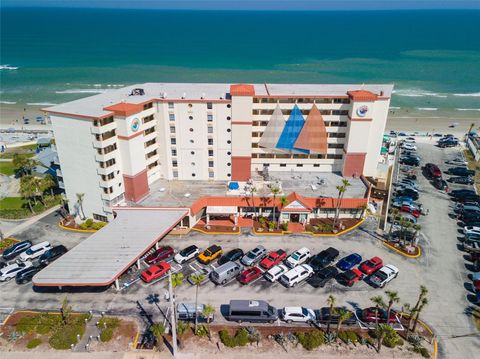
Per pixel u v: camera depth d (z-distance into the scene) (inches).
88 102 2847.0
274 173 3356.3
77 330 1916.8
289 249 2620.6
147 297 2167.8
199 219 2979.8
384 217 3031.5
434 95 7455.7
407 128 5487.2
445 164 4111.7
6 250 2541.8
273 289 2247.8
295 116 3149.6
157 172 3179.1
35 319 1993.1
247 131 3004.4
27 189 3021.7
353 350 1844.2
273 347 1856.5
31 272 2300.7
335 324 1998.0
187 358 1786.4
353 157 3203.7
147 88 3361.2
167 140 3061.0
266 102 3110.2
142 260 2485.2
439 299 2182.6
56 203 3225.9
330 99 3100.4
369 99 2972.4
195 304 2053.4
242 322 2000.5
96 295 2178.9
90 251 2347.4
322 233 2810.0
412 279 2345.0
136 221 2650.1
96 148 2586.1
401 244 2662.4
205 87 3412.9
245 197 2908.5
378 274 2294.5
